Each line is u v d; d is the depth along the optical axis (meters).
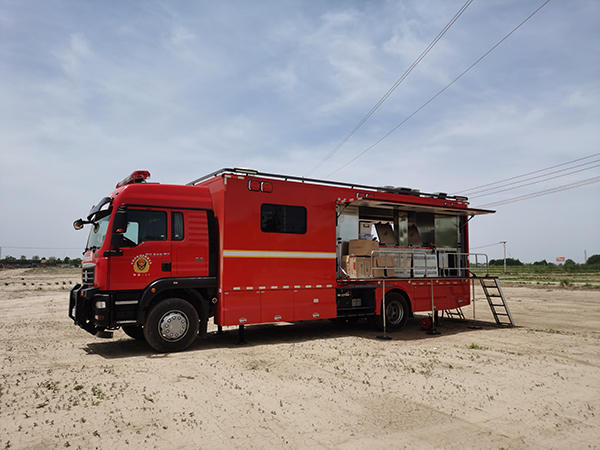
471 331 11.50
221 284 8.82
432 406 5.29
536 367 7.29
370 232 12.35
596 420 4.93
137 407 5.11
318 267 10.22
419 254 12.18
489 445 4.20
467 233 13.59
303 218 10.12
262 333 11.00
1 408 5.03
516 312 16.11
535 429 4.63
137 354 8.15
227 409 5.09
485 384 6.25
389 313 11.45
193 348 8.78
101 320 7.77
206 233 8.92
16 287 29.88
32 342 9.35
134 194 8.34
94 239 8.84
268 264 9.44
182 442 4.14
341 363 7.46
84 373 6.64
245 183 9.30
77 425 4.53
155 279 8.32
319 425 4.63
